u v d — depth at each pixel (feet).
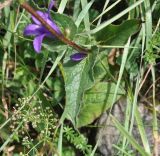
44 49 1.23
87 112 1.21
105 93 1.20
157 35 1.12
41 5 1.27
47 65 1.29
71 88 1.10
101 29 1.09
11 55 1.30
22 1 0.83
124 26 1.05
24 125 1.24
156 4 1.18
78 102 1.09
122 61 1.10
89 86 1.10
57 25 1.02
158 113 1.21
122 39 1.08
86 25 1.10
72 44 1.04
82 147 1.11
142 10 1.14
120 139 1.16
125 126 1.10
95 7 1.28
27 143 1.14
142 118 1.20
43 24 0.92
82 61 1.10
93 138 1.24
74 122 1.10
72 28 1.02
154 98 1.16
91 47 1.10
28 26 0.96
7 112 1.23
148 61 1.14
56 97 1.25
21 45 1.29
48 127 1.21
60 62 1.19
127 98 1.16
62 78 1.26
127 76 1.19
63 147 1.22
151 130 1.19
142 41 1.11
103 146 1.21
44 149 1.17
